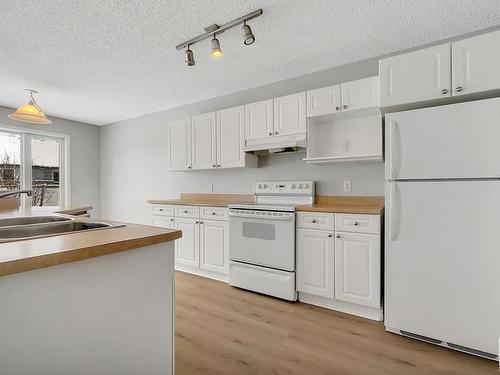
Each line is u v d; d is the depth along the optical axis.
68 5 1.87
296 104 2.79
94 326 0.90
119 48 2.46
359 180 2.78
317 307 2.47
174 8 1.92
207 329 2.08
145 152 4.68
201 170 3.96
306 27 2.18
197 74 3.06
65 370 0.83
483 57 1.70
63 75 3.04
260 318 2.26
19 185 4.38
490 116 1.65
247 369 1.62
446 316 1.79
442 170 1.79
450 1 1.88
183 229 3.46
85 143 5.12
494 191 1.65
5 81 3.19
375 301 2.16
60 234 1.03
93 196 5.23
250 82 3.30
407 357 1.73
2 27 2.12
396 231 1.95
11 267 0.67
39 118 2.94
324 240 2.38
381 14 2.02
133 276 1.01
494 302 1.65
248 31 2.01
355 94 2.45
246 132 3.14
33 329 0.76
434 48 1.85
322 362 1.69
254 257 2.76
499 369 1.62
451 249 1.77
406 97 1.93
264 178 3.40
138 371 1.03
